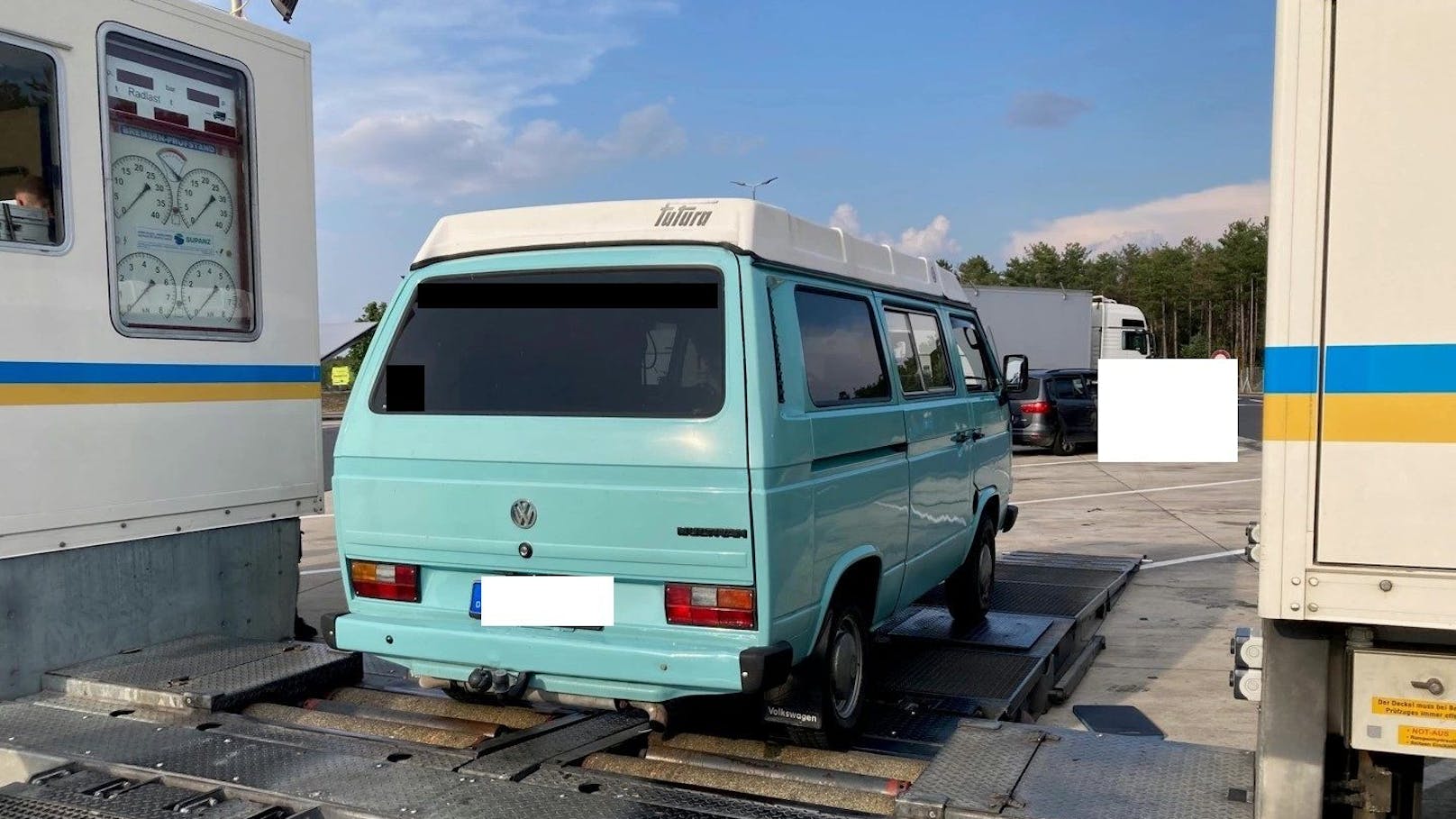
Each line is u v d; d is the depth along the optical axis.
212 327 5.31
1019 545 10.73
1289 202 2.67
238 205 5.46
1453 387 2.56
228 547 5.41
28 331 4.47
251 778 3.57
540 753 3.93
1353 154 2.62
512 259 4.17
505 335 4.11
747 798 3.54
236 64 5.41
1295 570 2.69
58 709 4.34
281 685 4.63
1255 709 5.65
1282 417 2.69
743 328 3.74
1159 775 3.37
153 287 5.02
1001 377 7.13
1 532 4.39
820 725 4.11
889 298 5.19
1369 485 2.63
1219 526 11.73
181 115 5.15
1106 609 7.64
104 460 4.78
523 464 3.89
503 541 3.93
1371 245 2.61
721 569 3.65
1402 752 2.77
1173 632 7.32
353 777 3.60
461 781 3.56
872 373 4.78
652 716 4.40
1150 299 90.81
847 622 4.45
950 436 5.68
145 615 5.02
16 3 4.39
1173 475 17.16
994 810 3.10
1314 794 2.88
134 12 4.88
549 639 3.83
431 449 4.04
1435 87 2.56
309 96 5.86
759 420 3.64
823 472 4.08
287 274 5.69
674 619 3.74
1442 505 2.58
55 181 4.58
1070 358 28.14
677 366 3.81
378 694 4.87
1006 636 6.11
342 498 4.22
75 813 3.37
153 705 4.38
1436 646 2.77
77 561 4.71
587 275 4.04
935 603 7.11
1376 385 2.61
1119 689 6.08
